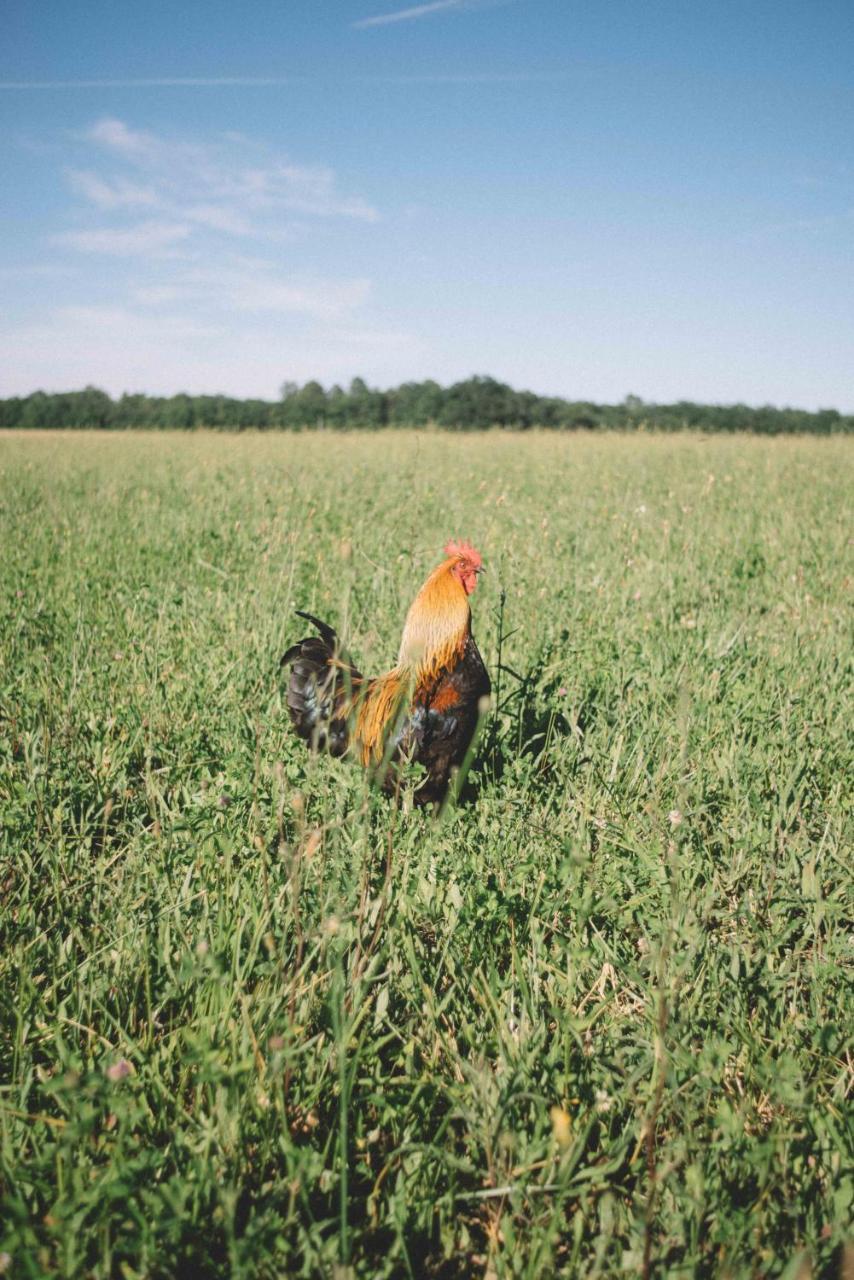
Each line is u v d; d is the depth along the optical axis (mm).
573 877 3100
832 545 9609
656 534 9953
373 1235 2121
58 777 3904
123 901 3070
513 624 6316
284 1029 2338
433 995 2684
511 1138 2156
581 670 5422
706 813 3879
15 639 5773
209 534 9539
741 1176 2188
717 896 3260
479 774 4121
